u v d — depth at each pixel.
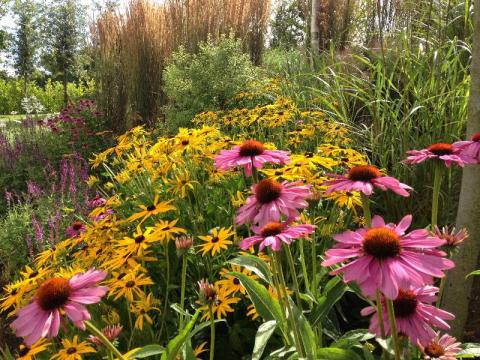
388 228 0.99
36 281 1.90
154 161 2.78
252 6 7.99
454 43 3.33
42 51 21.39
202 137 2.77
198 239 2.32
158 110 7.76
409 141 3.25
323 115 3.88
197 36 7.64
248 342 2.00
